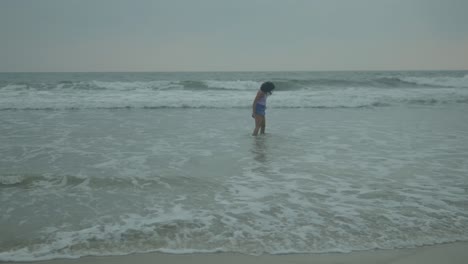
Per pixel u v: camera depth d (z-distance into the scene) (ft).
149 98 60.39
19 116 43.83
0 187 17.65
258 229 13.35
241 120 41.39
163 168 21.18
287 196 16.75
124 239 12.48
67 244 12.07
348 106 56.59
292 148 26.99
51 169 20.71
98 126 36.47
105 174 19.77
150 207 15.33
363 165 22.30
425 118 43.86
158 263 11.02
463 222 14.05
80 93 69.36
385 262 11.23
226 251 11.79
